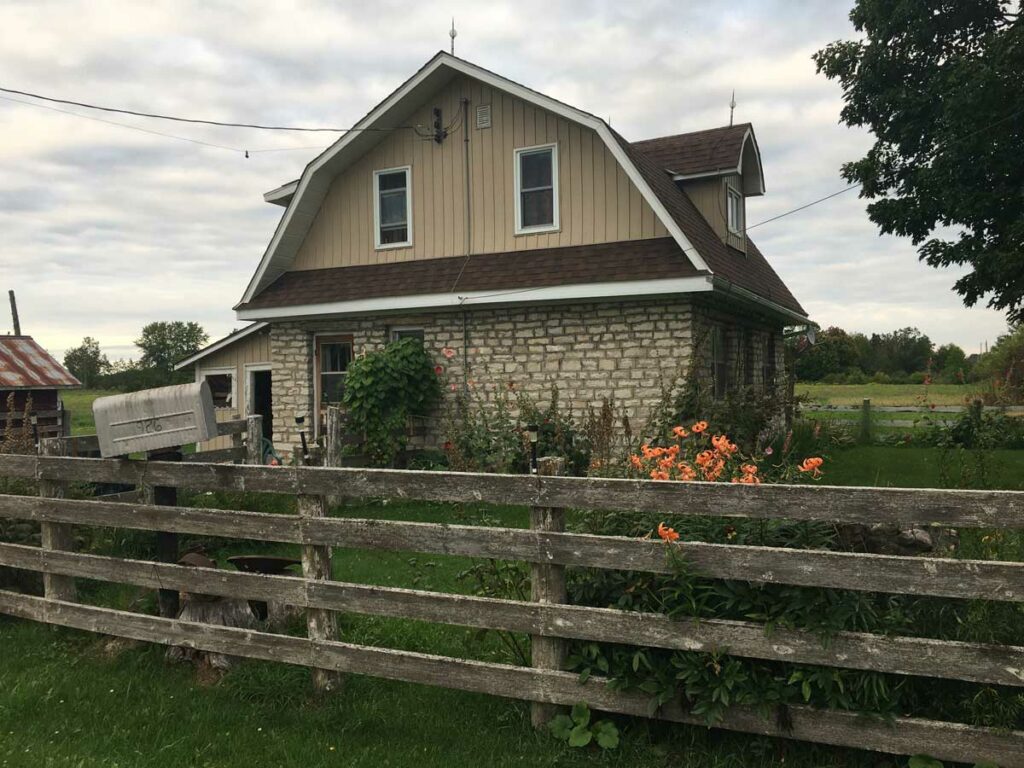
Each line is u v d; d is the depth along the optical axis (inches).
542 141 530.3
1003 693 126.6
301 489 175.0
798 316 692.1
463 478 158.1
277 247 596.4
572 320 504.1
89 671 192.1
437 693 173.2
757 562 133.5
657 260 474.3
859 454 642.8
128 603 233.0
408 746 152.2
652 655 145.2
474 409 531.2
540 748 147.4
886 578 125.3
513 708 161.2
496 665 154.8
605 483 145.5
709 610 139.9
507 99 541.0
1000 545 142.8
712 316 522.9
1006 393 725.3
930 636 132.6
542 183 537.3
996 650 120.2
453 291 518.9
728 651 135.6
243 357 705.0
